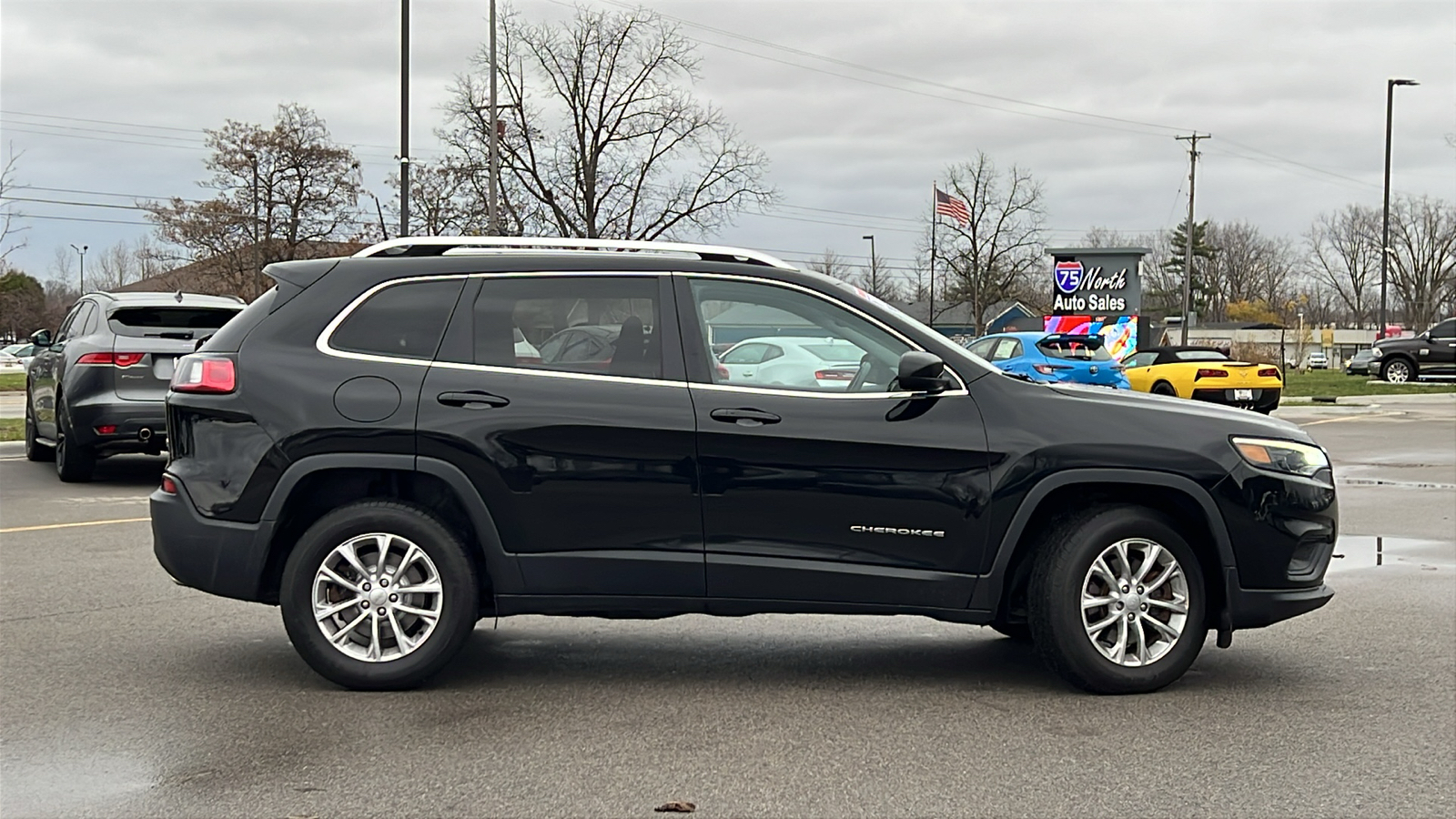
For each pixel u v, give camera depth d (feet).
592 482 17.57
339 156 182.80
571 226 163.84
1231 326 310.65
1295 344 214.07
